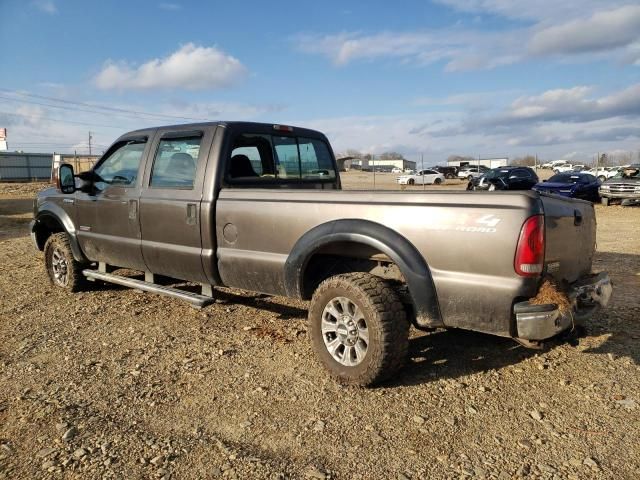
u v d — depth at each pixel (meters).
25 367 4.20
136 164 5.57
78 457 2.93
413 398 3.64
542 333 3.21
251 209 4.40
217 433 3.19
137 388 3.80
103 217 5.80
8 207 22.12
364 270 4.12
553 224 3.41
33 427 3.26
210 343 4.69
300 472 2.79
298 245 4.05
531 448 3.02
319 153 6.03
